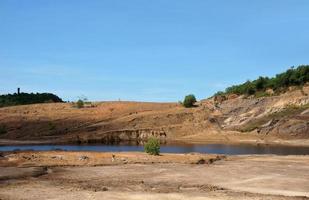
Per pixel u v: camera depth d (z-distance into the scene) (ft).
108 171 95.30
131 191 71.00
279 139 262.88
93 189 72.08
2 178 83.25
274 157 136.26
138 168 100.63
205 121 320.70
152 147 127.34
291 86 339.36
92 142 275.59
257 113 307.78
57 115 379.55
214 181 83.87
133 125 333.42
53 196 65.36
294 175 92.12
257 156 140.05
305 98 305.94
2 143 261.65
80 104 417.28
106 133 302.86
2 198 63.62
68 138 289.12
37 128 342.03
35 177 85.56
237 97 351.67
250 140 264.72
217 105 338.34
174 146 220.64
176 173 93.91
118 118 358.64
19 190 70.23
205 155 133.59
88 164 105.19
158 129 310.86
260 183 81.87
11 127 346.74
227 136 284.20
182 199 64.75
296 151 186.19
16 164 101.81
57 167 100.12
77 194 67.15
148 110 384.06
